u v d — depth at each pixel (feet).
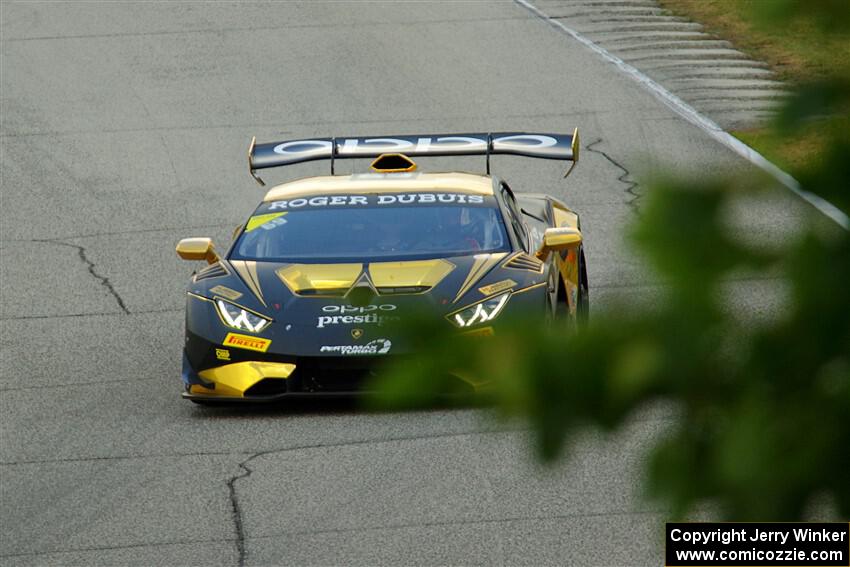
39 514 76.64
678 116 198.49
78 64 242.99
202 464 84.69
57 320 128.88
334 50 247.29
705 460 10.94
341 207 110.83
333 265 102.37
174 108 216.13
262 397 95.25
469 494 75.61
